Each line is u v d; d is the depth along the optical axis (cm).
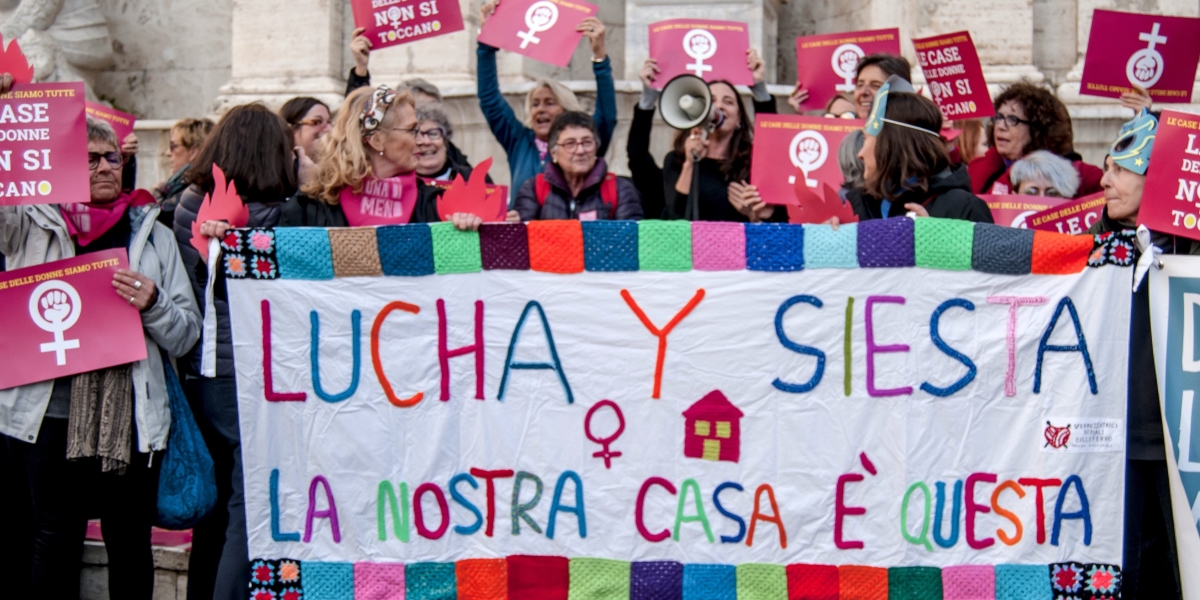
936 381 398
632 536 400
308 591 404
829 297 400
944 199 437
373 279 404
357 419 404
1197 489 398
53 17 873
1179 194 406
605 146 596
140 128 852
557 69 852
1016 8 772
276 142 462
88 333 415
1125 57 534
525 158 608
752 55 589
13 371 412
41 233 425
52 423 420
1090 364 398
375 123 426
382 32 580
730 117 543
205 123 646
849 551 398
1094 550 398
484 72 598
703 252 400
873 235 398
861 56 606
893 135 441
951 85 580
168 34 923
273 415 405
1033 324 399
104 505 443
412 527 403
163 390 430
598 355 402
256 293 405
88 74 902
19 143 402
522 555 401
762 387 399
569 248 402
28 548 484
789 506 398
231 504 417
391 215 433
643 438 400
